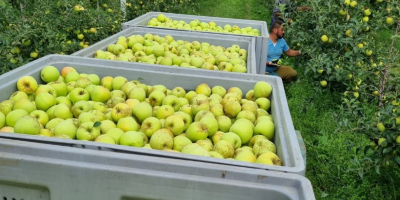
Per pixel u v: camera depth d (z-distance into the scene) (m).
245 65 2.13
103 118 1.29
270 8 6.49
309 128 2.33
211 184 0.77
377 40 3.25
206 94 1.51
